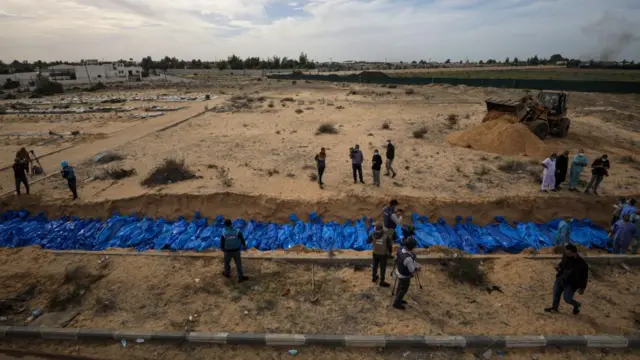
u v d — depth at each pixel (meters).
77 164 18.53
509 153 19.78
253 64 162.88
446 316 7.98
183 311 8.05
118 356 6.90
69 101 47.78
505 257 10.38
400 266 7.79
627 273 9.78
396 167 17.62
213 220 13.88
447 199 13.87
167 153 20.23
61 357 6.89
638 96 44.16
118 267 9.77
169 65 163.88
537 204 13.82
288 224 13.48
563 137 23.16
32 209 13.98
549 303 8.47
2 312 8.02
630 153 20.56
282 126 27.83
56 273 9.54
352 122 29.50
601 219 13.73
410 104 41.00
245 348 7.11
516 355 6.98
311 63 176.12
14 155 20.45
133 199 14.16
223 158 19.22
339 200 13.93
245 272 9.54
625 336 7.23
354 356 6.94
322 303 8.38
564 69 130.75
